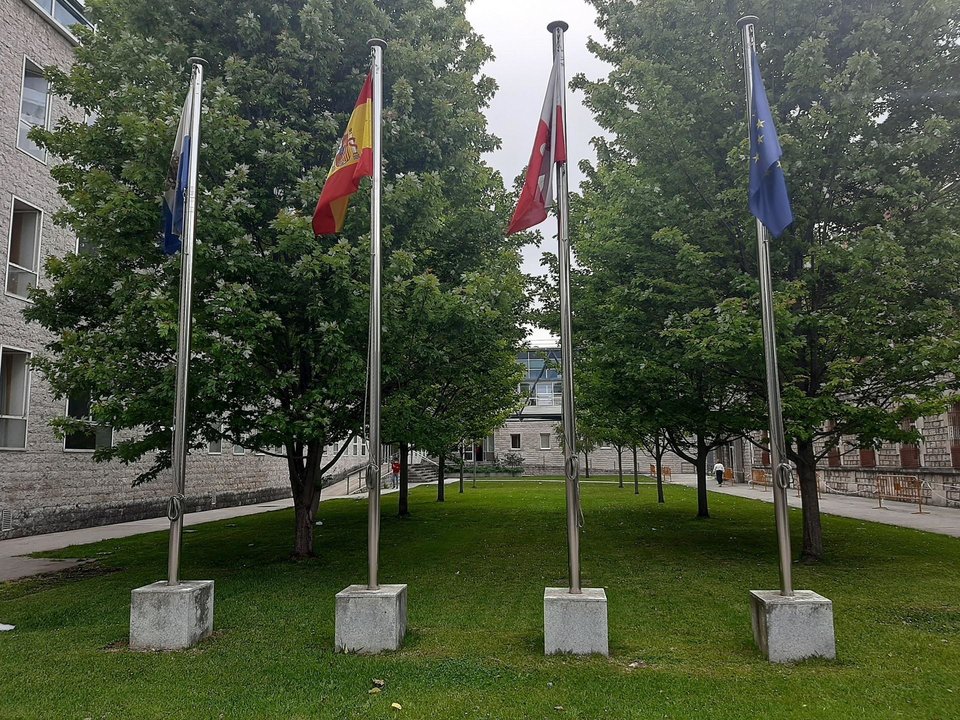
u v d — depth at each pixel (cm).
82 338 930
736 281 968
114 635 695
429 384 1237
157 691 525
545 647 606
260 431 997
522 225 702
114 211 861
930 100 1016
